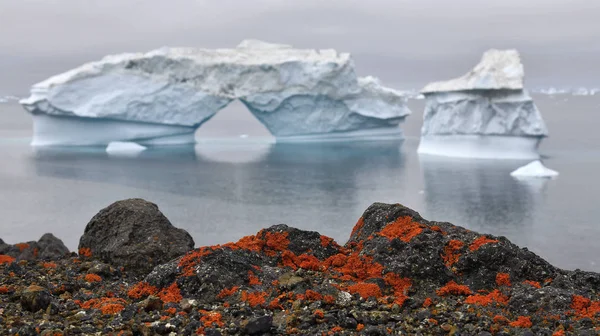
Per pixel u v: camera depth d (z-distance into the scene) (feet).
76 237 150.00
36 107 333.83
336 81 352.49
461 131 296.51
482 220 168.35
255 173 266.36
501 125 282.15
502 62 280.31
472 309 23.52
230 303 24.03
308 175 260.01
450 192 211.41
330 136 392.27
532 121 276.00
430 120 318.24
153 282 26.20
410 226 29.76
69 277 29.40
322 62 347.77
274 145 388.16
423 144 330.54
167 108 341.00
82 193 212.64
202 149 368.48
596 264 124.16
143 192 216.13
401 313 23.45
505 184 224.12
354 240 32.17
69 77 327.67
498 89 269.64
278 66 347.56
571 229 155.22
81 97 328.90
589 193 203.92
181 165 291.58
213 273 25.27
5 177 248.11
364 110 376.07
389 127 405.59
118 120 341.62
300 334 21.20
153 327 21.45
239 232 155.12
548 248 137.49
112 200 199.62
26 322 22.13
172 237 33.35
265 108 357.00
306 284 25.48
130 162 297.94
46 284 27.86
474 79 275.80
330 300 23.84
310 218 172.86
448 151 309.42
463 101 286.87
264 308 23.62
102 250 33.22
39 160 299.38
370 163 293.64
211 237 149.48
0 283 28.14
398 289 25.55
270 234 30.63
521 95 273.33
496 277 26.53
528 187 217.36
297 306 23.36
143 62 338.75
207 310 23.45
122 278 30.66
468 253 27.35
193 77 346.95
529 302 23.93
